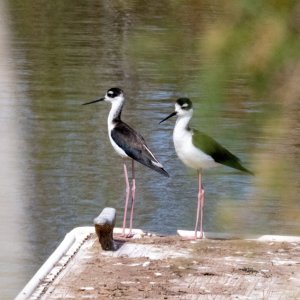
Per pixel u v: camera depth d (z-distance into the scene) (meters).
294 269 11.19
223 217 4.34
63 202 16.53
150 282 10.76
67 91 25.42
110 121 13.88
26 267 13.22
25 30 35.59
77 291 10.42
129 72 27.12
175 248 12.25
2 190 16.97
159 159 19.22
